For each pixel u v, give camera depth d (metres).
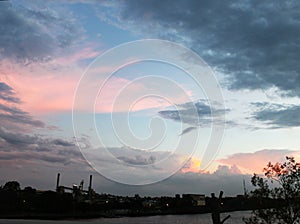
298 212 7.51
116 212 62.78
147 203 68.00
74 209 53.34
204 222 50.41
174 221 52.03
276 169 7.82
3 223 9.12
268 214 7.63
